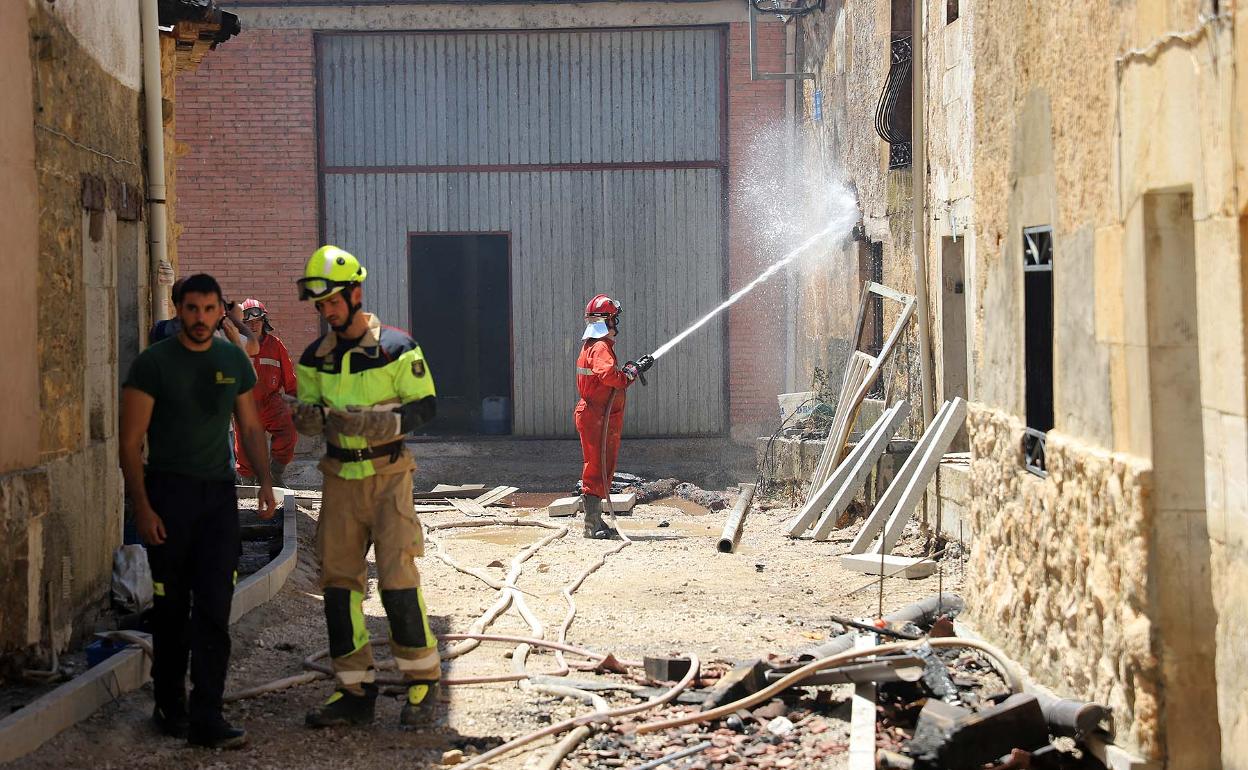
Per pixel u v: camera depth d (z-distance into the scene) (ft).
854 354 43.75
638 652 24.97
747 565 35.50
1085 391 18.39
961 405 35.94
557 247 60.75
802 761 18.07
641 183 60.64
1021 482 21.03
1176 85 15.11
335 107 59.82
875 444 39.37
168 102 37.52
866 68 46.65
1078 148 18.52
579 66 60.29
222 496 19.49
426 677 20.07
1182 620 16.03
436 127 60.13
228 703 21.26
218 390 19.33
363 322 20.02
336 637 20.08
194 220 59.06
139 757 18.48
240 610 26.76
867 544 35.86
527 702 21.45
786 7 58.70
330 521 20.06
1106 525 17.28
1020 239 21.38
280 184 59.06
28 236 21.80
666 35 60.29
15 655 21.04
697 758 18.30
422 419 19.95
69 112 24.71
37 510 21.45
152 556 19.24
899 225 42.83
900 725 19.47
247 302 43.24
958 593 29.73
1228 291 13.89
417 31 59.52
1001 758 17.31
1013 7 21.67
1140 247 16.25
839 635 25.73
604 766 18.21
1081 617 18.26
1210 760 15.99
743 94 60.18
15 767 17.53
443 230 60.39
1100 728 17.37
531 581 33.30
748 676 20.79
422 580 33.63
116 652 21.71
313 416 19.97
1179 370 16.05
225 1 58.44
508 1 59.36
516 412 61.16
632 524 44.01
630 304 61.00
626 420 61.52
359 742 19.35
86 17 26.08
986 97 23.39
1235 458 13.92
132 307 31.12
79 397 25.03
